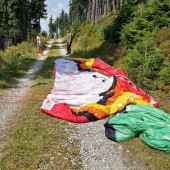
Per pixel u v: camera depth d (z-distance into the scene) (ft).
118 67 57.31
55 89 45.68
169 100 42.34
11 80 59.82
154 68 47.73
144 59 49.65
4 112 42.01
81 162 29.45
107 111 38.83
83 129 36.35
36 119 38.24
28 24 224.74
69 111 39.04
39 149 30.78
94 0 175.63
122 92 41.75
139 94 42.06
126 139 33.19
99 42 87.30
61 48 138.51
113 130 34.22
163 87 44.78
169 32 56.03
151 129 32.48
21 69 70.59
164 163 28.89
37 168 27.84
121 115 35.55
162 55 48.39
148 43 51.37
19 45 123.95
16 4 182.19
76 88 44.88
